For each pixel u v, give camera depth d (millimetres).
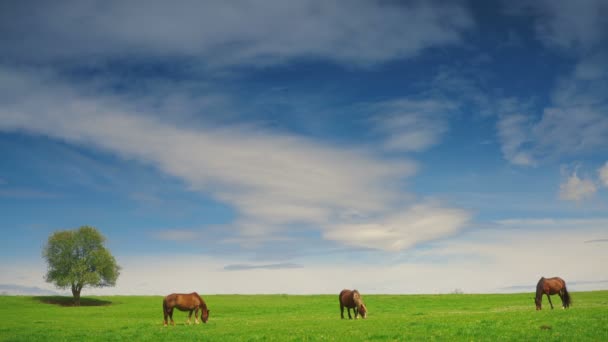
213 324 43094
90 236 101812
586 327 26203
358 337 27172
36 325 49375
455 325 31297
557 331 25344
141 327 42188
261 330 34250
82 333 37406
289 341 26719
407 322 36000
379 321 38594
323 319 45344
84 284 98688
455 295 90812
